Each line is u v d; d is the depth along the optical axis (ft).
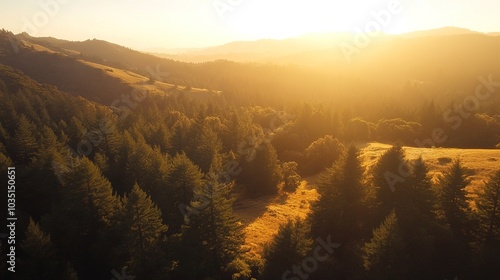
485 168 174.60
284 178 219.82
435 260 107.34
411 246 106.63
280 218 169.37
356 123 305.32
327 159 242.58
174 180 151.43
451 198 120.57
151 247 112.47
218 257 114.01
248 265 115.34
